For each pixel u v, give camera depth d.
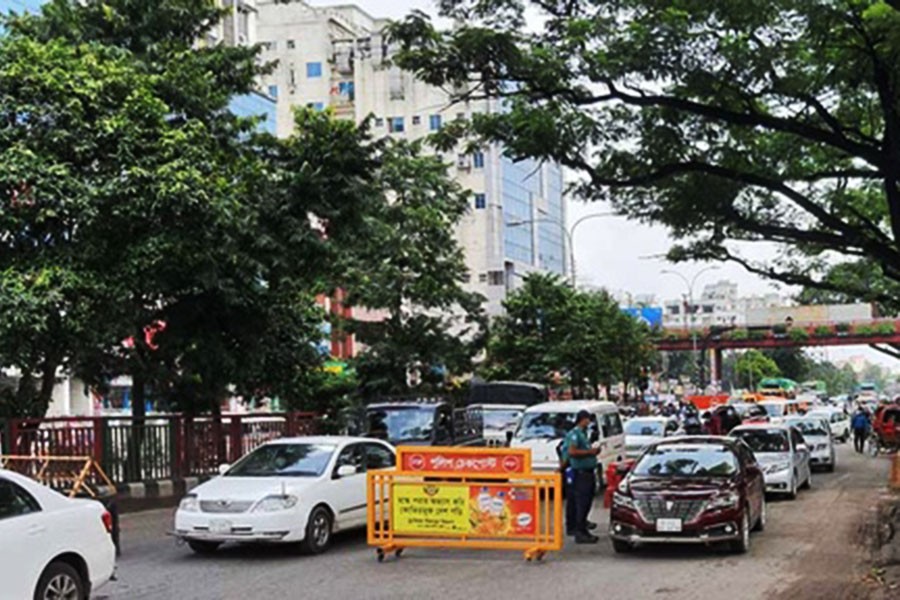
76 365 23.73
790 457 23.67
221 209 20.83
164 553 15.32
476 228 83.19
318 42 86.31
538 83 18.03
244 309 25.44
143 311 24.27
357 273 38.59
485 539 14.54
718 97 18.55
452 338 40.91
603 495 23.58
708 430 35.53
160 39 25.62
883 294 37.47
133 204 19.98
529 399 36.03
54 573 9.93
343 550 15.50
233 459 26.09
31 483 10.16
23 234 20.16
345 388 34.19
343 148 24.56
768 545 15.93
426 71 17.95
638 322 66.12
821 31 16.86
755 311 94.25
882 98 18.69
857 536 17.00
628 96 18.47
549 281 52.50
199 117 24.03
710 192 22.91
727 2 16.27
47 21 24.16
